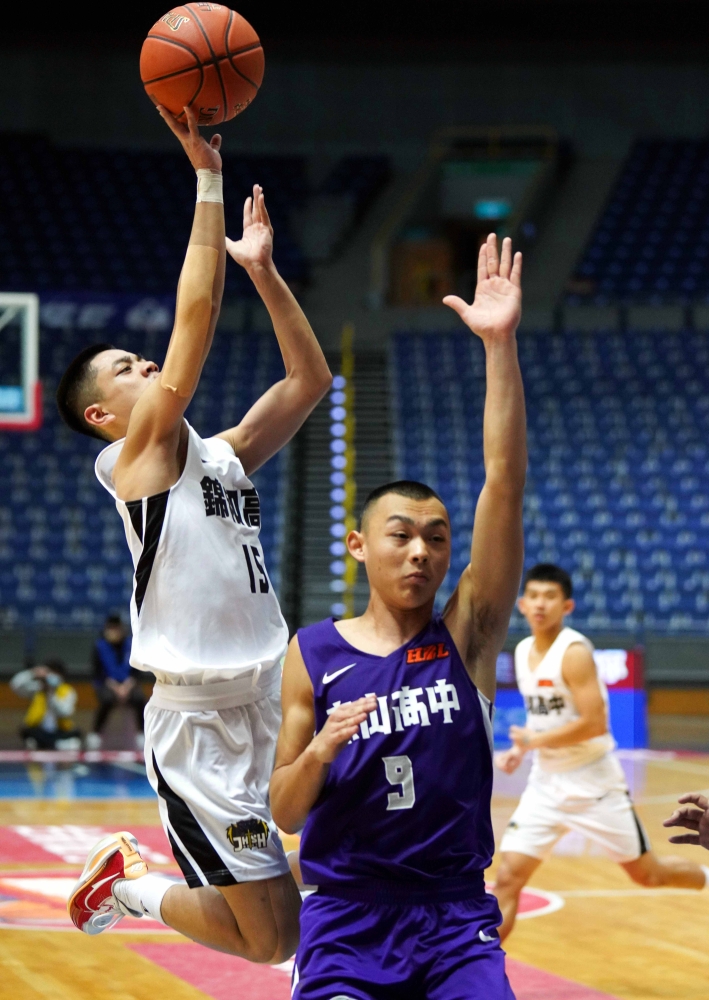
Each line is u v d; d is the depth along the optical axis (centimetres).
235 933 339
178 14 350
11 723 1616
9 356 2125
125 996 473
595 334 2223
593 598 1680
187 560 338
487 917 288
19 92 2619
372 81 2661
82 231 2447
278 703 354
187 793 333
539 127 2612
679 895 684
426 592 296
